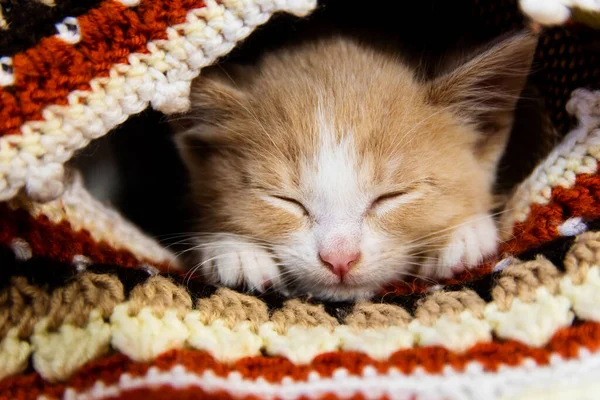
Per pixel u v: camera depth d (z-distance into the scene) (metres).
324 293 0.24
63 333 0.20
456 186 0.25
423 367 0.20
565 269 0.20
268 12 0.20
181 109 0.20
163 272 0.21
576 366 0.19
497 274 0.21
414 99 0.25
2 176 0.19
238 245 0.25
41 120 0.19
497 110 0.25
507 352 0.19
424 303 0.20
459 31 0.27
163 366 0.19
